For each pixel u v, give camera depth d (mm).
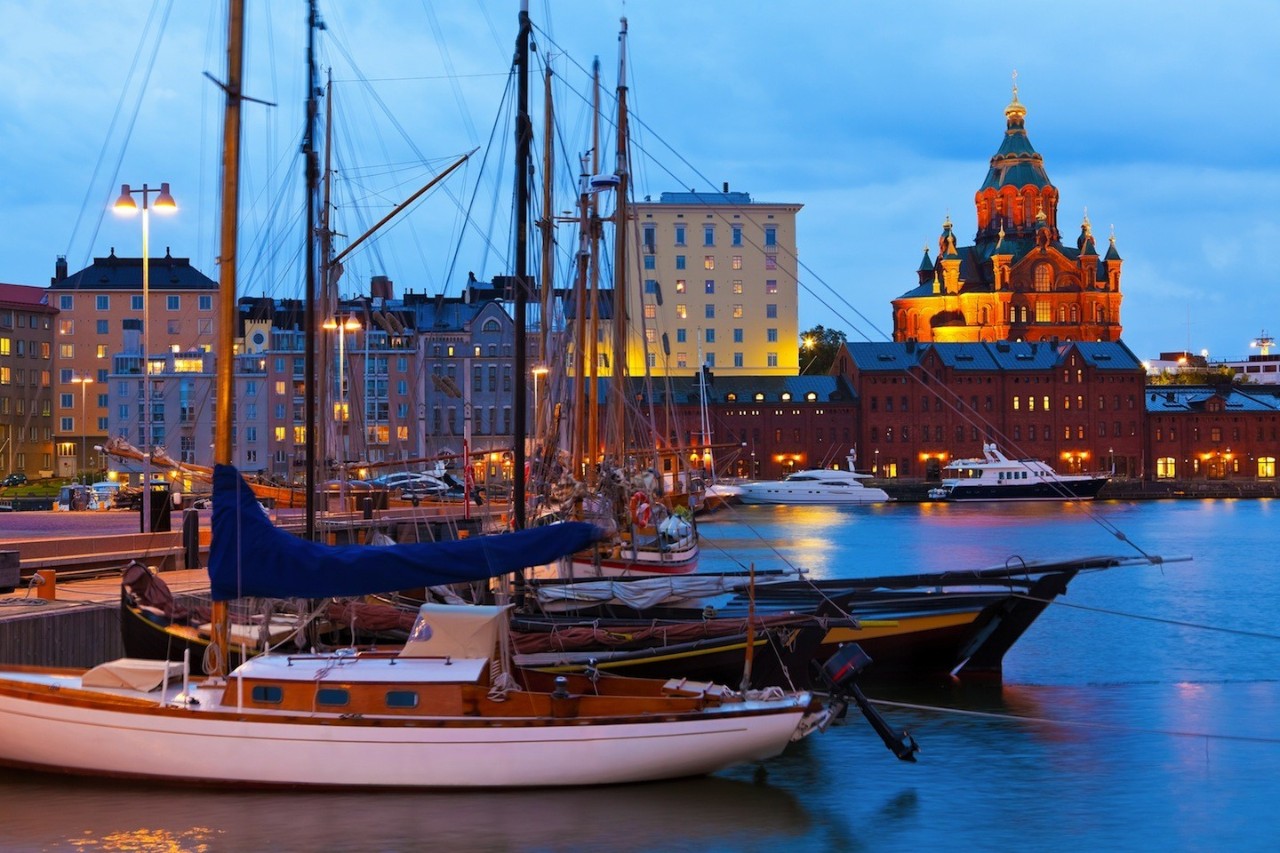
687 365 196500
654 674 29609
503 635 24984
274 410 148625
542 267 56594
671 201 197875
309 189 35281
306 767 23734
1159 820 24422
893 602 34656
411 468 147875
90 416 173250
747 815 24391
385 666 24609
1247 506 168000
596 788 24062
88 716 24047
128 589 30656
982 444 196125
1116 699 35188
